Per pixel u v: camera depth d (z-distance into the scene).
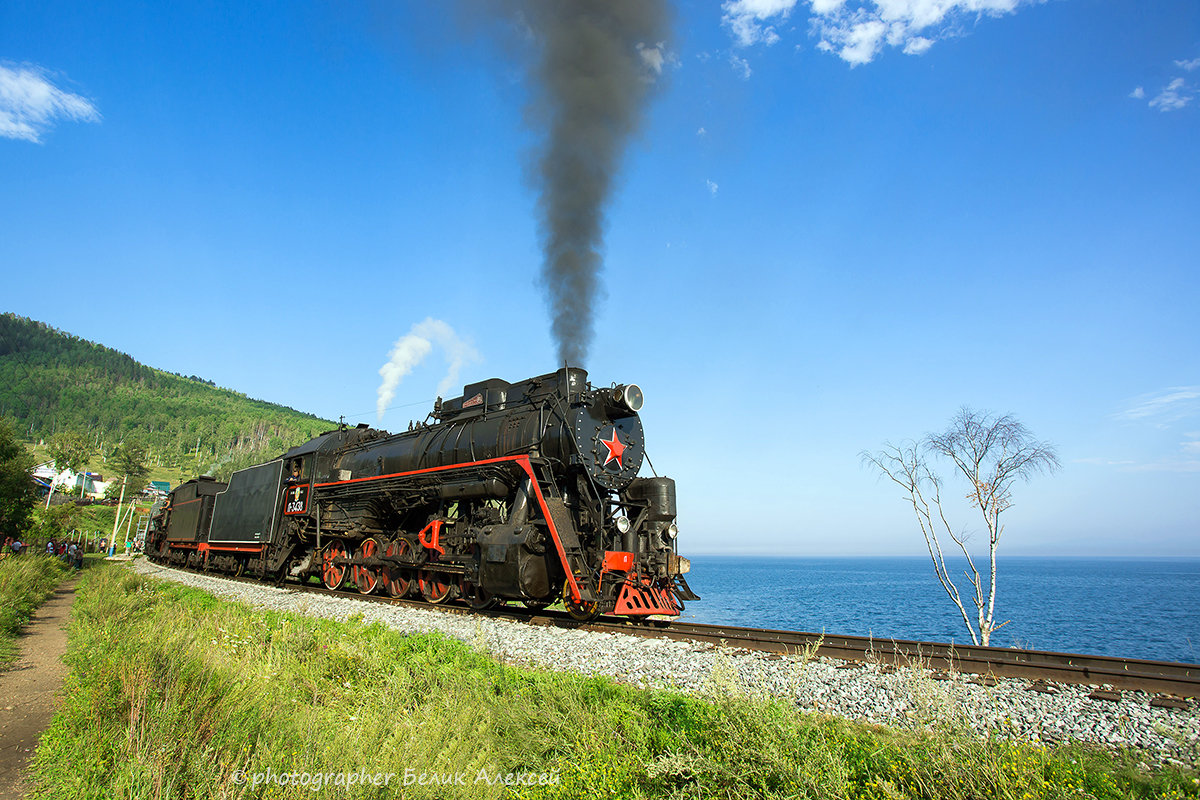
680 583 12.73
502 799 4.50
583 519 12.27
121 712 5.49
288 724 5.30
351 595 16.81
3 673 8.99
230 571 25.27
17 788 4.96
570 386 12.88
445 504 14.67
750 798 4.12
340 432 20.78
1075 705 6.02
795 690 6.54
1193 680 6.35
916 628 28.62
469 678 6.74
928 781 4.21
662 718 5.55
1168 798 4.12
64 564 28.56
